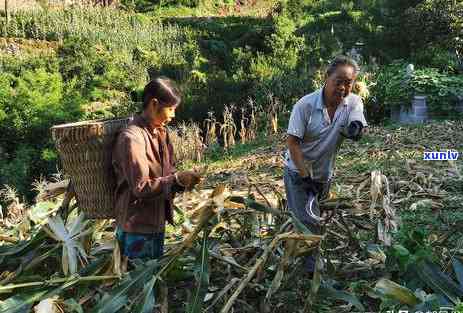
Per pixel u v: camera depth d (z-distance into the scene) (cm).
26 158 1103
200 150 1053
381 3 2017
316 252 330
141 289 315
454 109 1223
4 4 1966
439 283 331
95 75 1638
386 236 396
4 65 1553
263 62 1605
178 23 2138
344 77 334
